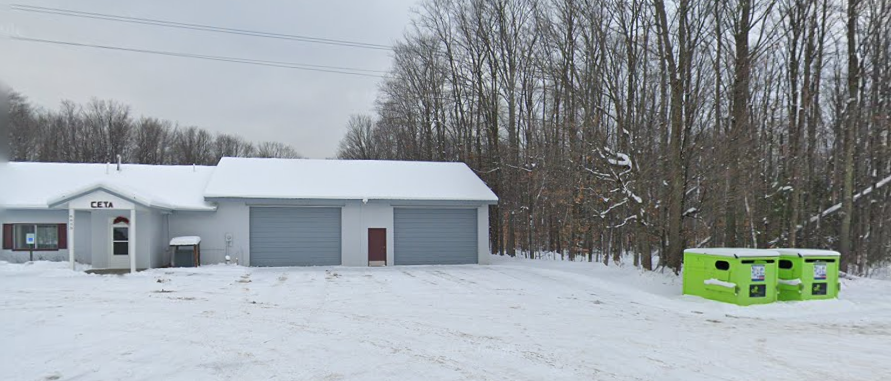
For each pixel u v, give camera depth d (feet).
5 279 53.47
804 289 43.70
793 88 68.69
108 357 24.94
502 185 100.63
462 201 77.87
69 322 32.60
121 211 66.59
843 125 73.36
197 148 204.03
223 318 34.71
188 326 31.96
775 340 30.89
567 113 93.04
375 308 39.78
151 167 79.66
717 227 70.64
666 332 32.78
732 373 23.89
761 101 96.99
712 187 65.77
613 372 23.75
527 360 25.46
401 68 127.65
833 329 34.55
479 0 105.70
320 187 76.23
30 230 67.72
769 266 43.34
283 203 72.90
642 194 63.41
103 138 171.01
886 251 76.13
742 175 63.16
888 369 24.79
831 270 44.88
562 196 86.94
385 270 69.15
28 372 22.67
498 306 41.78
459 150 113.70
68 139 163.22
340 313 37.37
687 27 57.41
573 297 47.26
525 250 100.68
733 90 62.08
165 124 192.54
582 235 88.17
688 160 59.26
